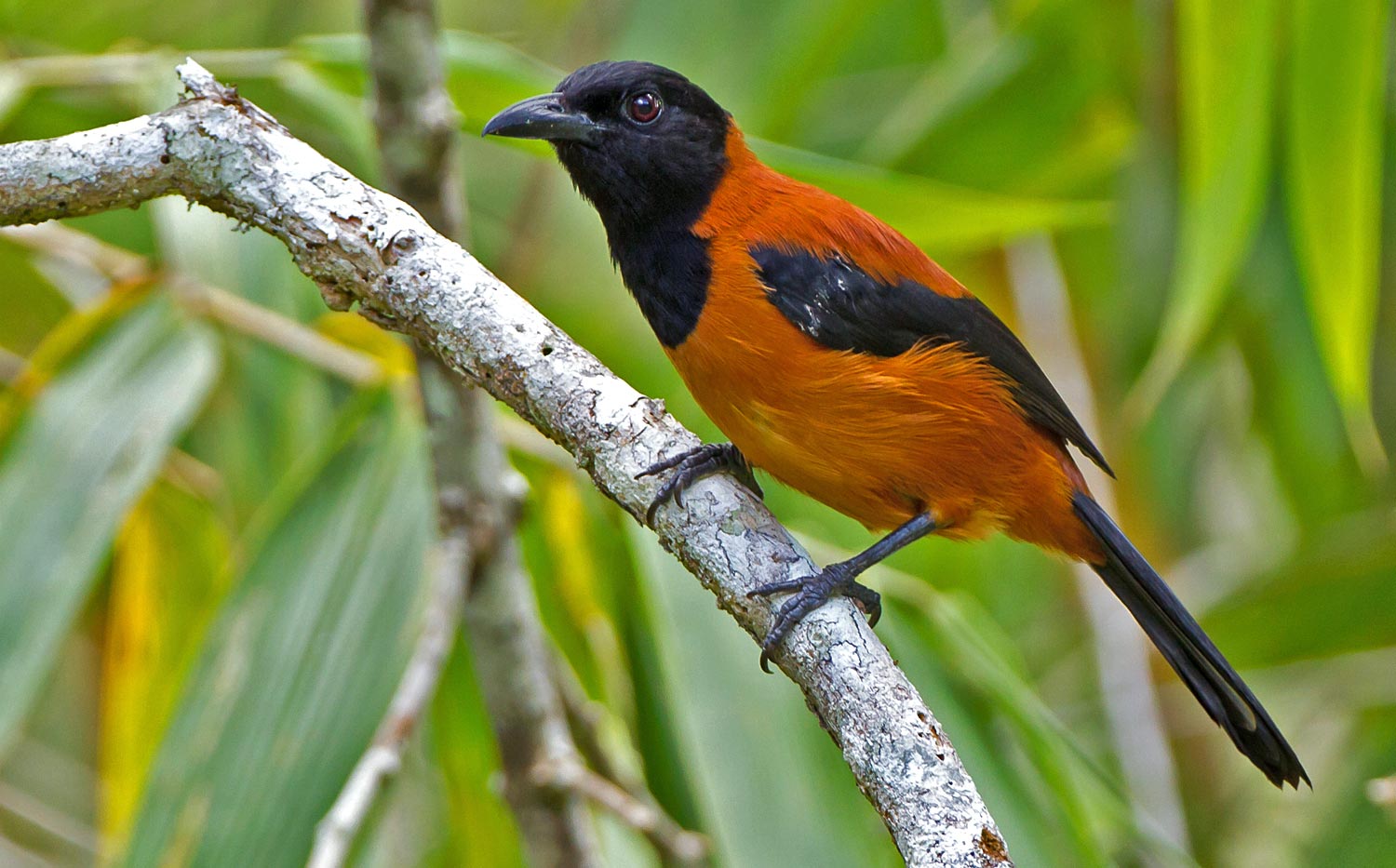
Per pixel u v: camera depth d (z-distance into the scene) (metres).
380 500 9.83
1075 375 14.51
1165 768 13.08
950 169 14.41
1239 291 13.98
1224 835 14.40
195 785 9.08
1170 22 14.04
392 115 9.06
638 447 7.39
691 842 9.66
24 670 9.00
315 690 9.35
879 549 9.27
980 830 6.39
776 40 13.33
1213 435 15.16
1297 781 9.81
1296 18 10.44
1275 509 15.21
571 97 9.67
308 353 10.27
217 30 14.02
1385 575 13.43
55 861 12.94
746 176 9.71
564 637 11.63
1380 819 13.19
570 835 10.01
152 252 12.21
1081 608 15.03
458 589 9.13
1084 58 14.09
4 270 12.05
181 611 11.20
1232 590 14.08
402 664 9.45
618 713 10.78
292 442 10.80
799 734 9.46
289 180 7.38
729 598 7.28
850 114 14.97
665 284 9.45
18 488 9.45
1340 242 10.68
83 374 9.83
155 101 10.21
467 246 9.55
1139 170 14.66
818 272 9.24
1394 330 14.49
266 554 9.72
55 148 7.09
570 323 13.16
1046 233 14.44
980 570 14.45
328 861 7.58
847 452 9.27
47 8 13.41
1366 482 14.61
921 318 9.46
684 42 13.43
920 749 6.63
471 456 9.59
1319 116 10.57
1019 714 10.04
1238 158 10.55
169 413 9.68
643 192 9.53
